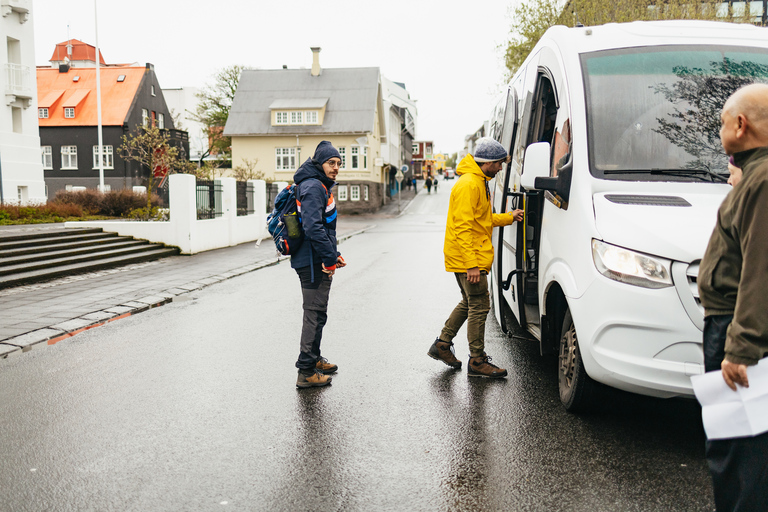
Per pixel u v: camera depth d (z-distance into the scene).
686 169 4.20
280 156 51.00
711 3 22.17
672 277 3.48
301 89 52.56
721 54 4.78
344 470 3.57
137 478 3.49
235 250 17.44
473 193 5.08
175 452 3.85
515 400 4.73
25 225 18.17
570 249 4.12
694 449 3.78
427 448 3.86
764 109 2.13
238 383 5.26
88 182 50.78
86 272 12.39
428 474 3.50
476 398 4.79
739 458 2.17
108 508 3.15
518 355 6.09
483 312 5.27
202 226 16.80
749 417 2.12
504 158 5.14
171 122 58.50
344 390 5.04
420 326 7.39
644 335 3.53
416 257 15.91
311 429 4.21
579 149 4.36
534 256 5.45
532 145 4.45
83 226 16.09
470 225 5.09
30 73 29.59
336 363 5.80
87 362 5.96
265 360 5.98
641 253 3.59
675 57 4.77
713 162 4.27
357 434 4.11
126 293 9.84
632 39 4.94
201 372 5.59
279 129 50.75
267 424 4.31
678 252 3.47
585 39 5.03
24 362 5.98
